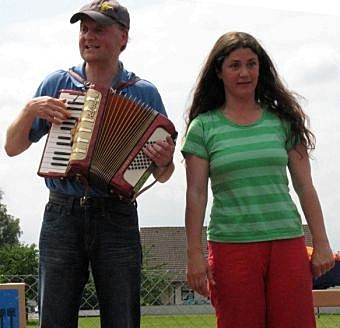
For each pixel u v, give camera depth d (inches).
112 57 182.7
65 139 175.2
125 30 185.9
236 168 176.2
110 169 173.9
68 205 178.9
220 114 182.4
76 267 179.8
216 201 179.0
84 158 172.4
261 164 176.4
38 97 179.2
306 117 185.5
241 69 179.9
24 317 207.0
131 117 176.1
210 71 185.2
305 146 184.9
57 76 185.3
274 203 175.9
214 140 179.3
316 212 183.0
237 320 174.2
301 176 184.4
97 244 178.9
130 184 174.4
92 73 183.8
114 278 178.5
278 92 185.2
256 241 174.4
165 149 175.9
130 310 180.1
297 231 177.0
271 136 179.2
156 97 187.2
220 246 176.6
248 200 175.5
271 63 185.9
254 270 174.2
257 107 184.2
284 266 174.6
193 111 186.9
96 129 174.2
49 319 178.7
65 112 175.2
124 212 180.2
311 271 180.7
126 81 184.5
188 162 181.0
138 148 175.2
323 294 213.6
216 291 177.2
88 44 180.7
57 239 179.3
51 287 178.9
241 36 182.5
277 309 174.4
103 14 179.8
